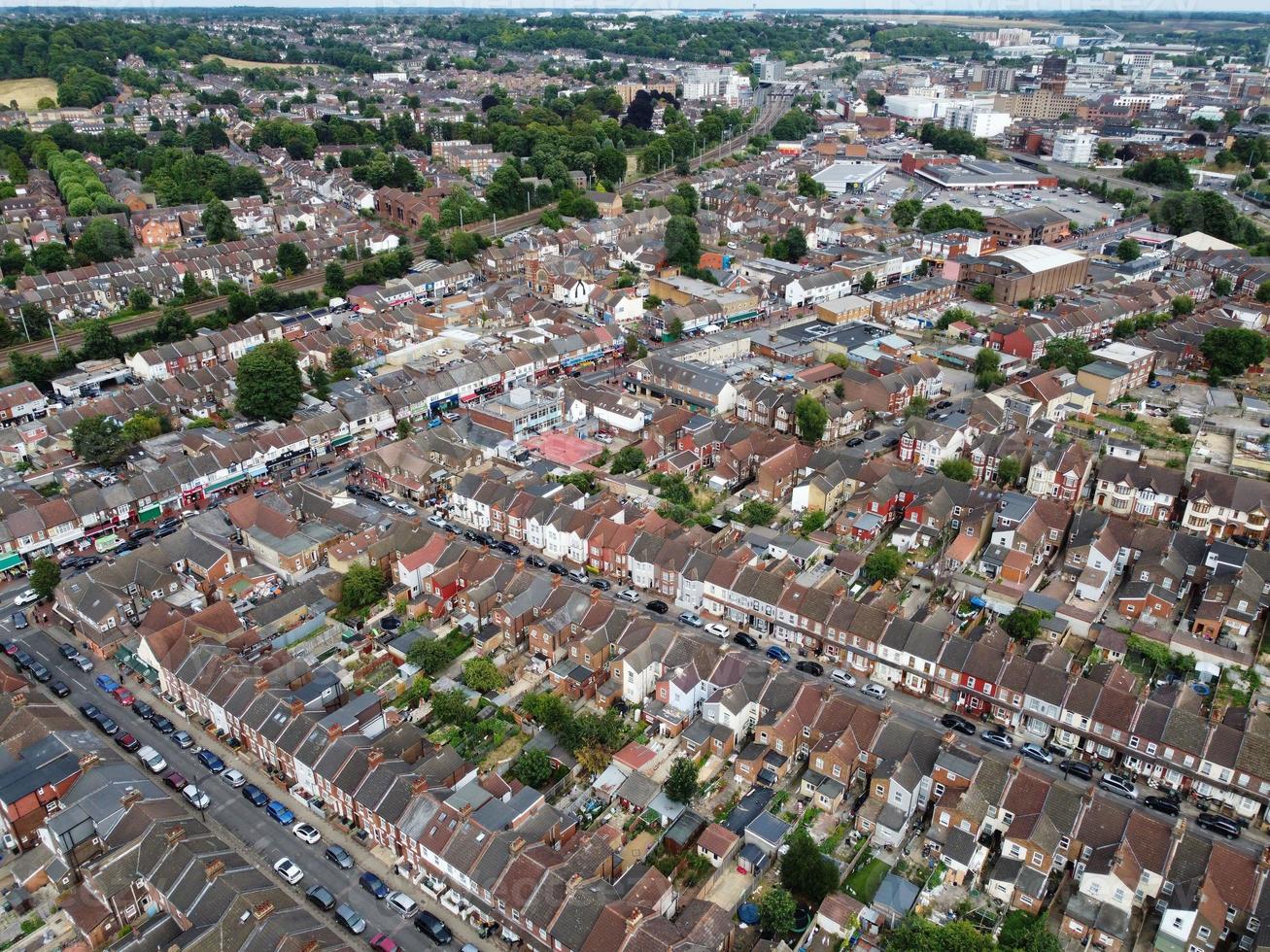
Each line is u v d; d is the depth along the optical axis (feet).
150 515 583.99
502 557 538.88
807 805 378.32
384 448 632.79
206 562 513.86
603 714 429.79
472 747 407.64
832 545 554.46
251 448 626.23
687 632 483.92
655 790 380.58
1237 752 371.15
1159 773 390.63
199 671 426.51
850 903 323.98
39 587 507.71
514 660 464.24
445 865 337.93
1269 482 560.61
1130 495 587.27
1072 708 402.11
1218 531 562.25
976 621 490.08
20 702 399.24
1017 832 343.87
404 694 441.27
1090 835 340.80
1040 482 603.26
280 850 362.94
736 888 345.72
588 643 447.83
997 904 336.90
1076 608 495.00
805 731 401.08
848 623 453.58
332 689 421.18
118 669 465.06
